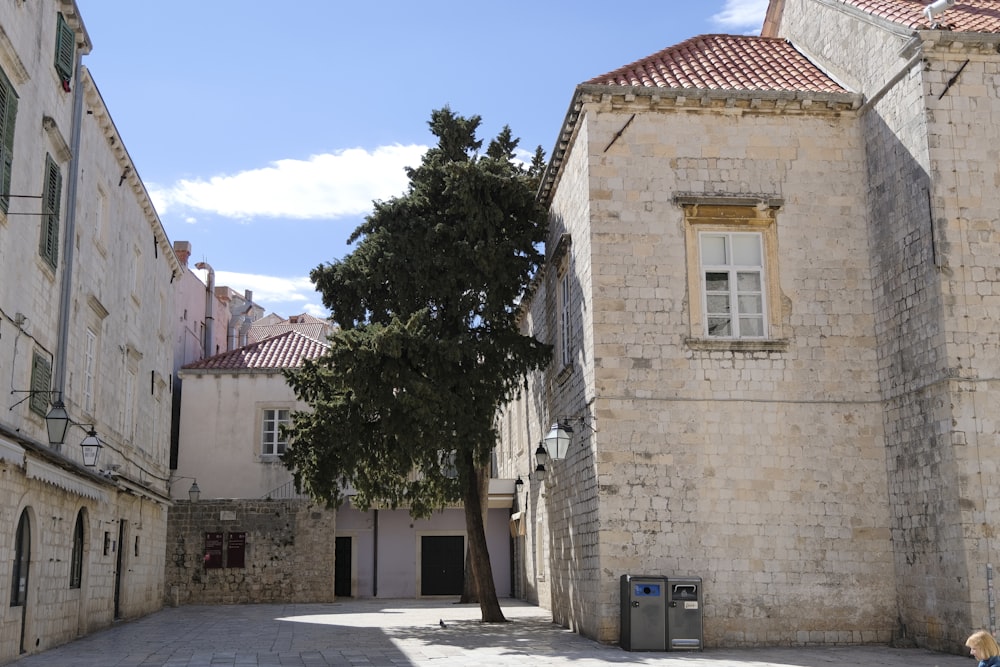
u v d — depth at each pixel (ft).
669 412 56.95
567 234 65.26
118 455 75.97
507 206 69.31
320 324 179.22
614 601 54.95
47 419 47.83
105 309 68.85
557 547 71.46
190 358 133.08
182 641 60.80
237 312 197.67
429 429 63.00
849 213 59.88
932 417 52.39
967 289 52.06
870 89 59.47
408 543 113.39
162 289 97.04
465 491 73.41
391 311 69.62
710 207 59.11
